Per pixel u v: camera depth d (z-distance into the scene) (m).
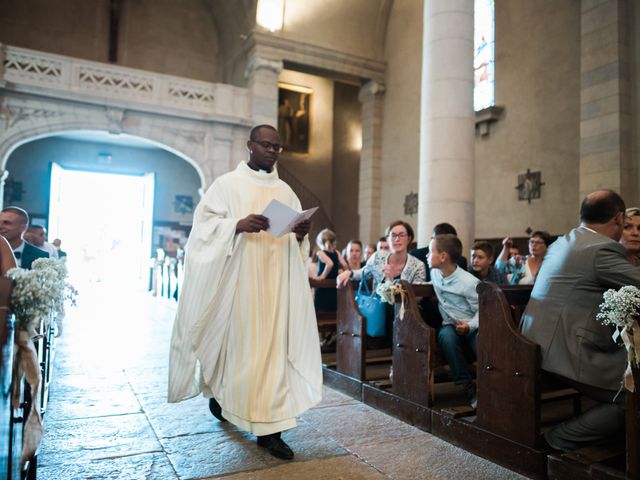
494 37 10.95
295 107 18.03
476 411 2.86
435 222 6.25
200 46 15.59
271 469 2.54
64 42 14.01
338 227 18.11
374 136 14.78
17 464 1.82
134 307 9.88
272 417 2.61
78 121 11.45
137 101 11.82
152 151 15.80
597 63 8.41
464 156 6.28
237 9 13.80
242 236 2.82
